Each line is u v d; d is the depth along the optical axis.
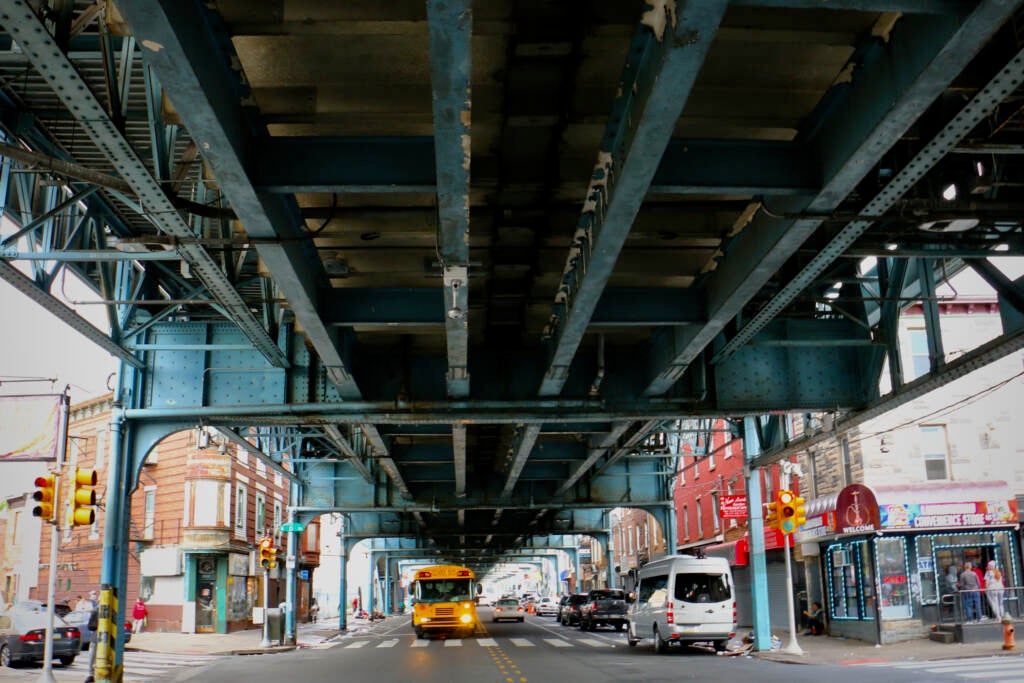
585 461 32.47
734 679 17.23
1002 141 11.34
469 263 12.69
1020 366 28.41
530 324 19.59
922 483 27.16
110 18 10.02
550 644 31.02
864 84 10.08
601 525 54.41
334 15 9.43
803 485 32.47
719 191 11.49
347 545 53.09
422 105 11.30
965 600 25.08
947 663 19.14
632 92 9.69
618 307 17.05
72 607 47.94
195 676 21.70
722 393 20.44
